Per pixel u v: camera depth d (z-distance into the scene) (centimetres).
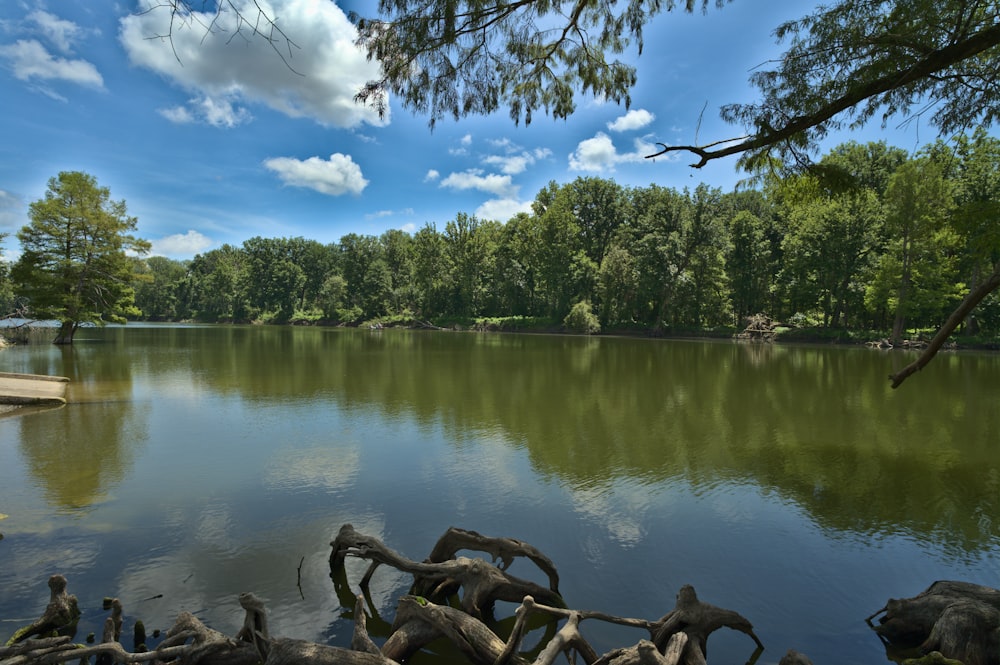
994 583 573
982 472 957
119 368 2400
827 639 480
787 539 679
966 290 4475
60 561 598
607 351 3778
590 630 495
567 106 652
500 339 5309
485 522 721
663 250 5922
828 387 2020
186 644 448
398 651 438
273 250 11025
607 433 1237
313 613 511
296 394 1731
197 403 1559
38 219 3359
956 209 993
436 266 8494
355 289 9662
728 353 3731
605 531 699
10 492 816
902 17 545
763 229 6356
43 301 3412
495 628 506
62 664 428
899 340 4488
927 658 419
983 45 477
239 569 589
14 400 1493
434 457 1023
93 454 1026
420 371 2391
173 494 811
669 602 537
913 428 1316
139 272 3881
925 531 706
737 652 465
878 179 5359
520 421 1354
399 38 506
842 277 5281
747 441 1176
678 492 846
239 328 7625
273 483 866
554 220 7081
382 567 601
